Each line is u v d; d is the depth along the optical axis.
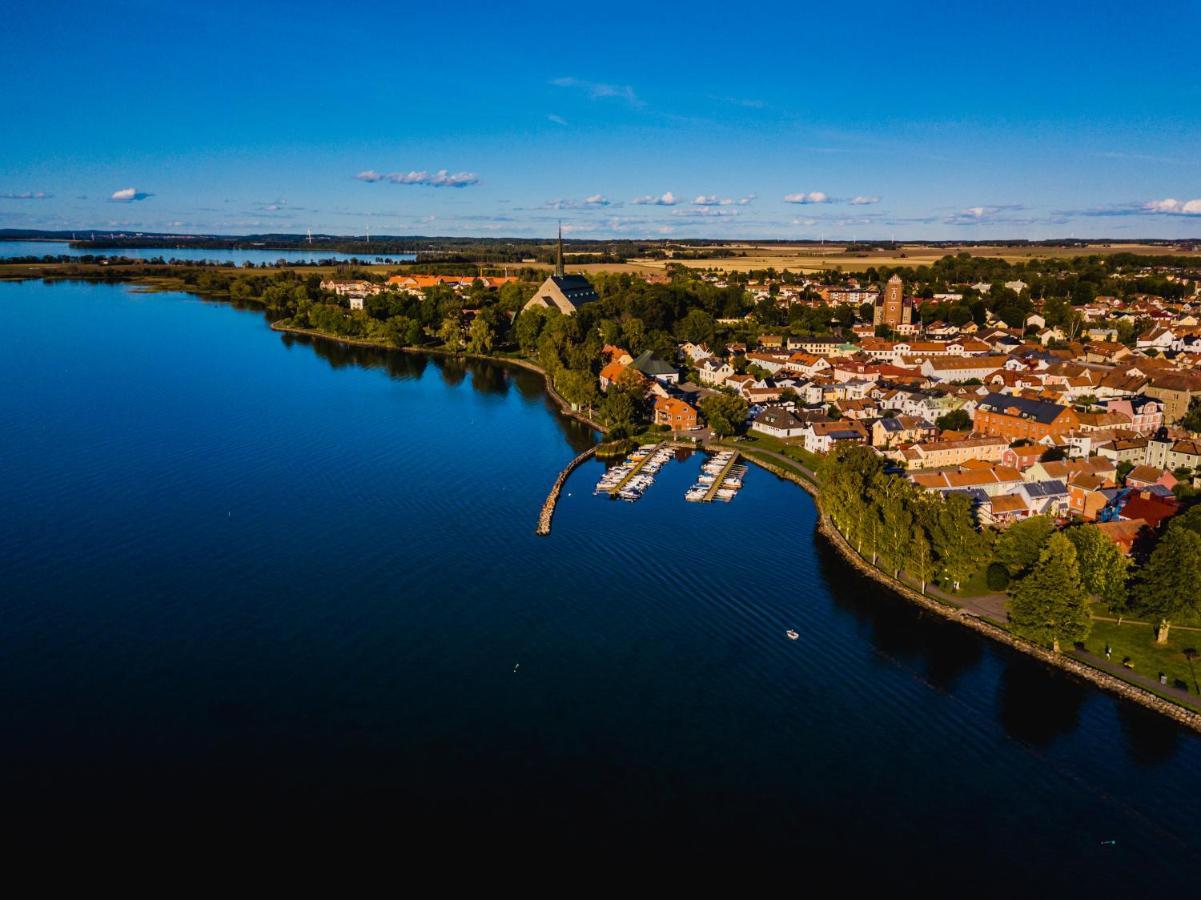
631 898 78.50
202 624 125.25
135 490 181.50
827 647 123.69
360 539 158.12
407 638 122.94
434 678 113.06
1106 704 110.06
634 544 159.25
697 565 150.38
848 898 79.31
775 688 113.19
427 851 83.44
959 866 83.56
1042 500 170.00
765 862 83.38
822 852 84.94
